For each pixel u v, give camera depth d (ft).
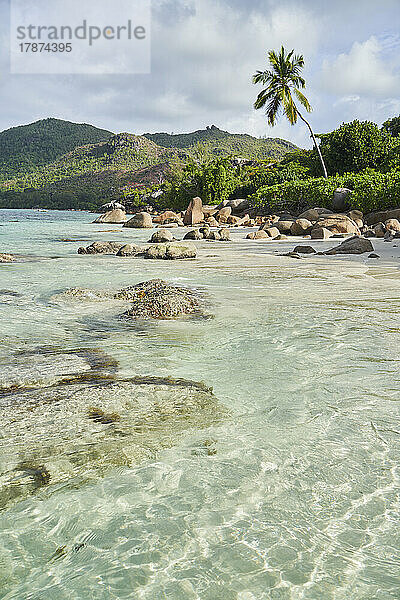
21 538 6.33
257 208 130.62
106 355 13.99
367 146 140.36
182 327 17.26
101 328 17.30
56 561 5.93
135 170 533.14
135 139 645.92
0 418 9.43
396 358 13.60
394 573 5.68
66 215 218.18
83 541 6.28
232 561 5.90
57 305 21.21
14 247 54.49
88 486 7.47
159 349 14.61
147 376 12.09
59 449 8.44
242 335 16.11
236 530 6.47
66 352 14.29
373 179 96.94
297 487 7.43
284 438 8.99
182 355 13.98
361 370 12.63
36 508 6.94
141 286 23.38
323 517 6.70
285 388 11.43
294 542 6.22
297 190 114.93
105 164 592.19
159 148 648.79
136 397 10.62
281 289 25.26
